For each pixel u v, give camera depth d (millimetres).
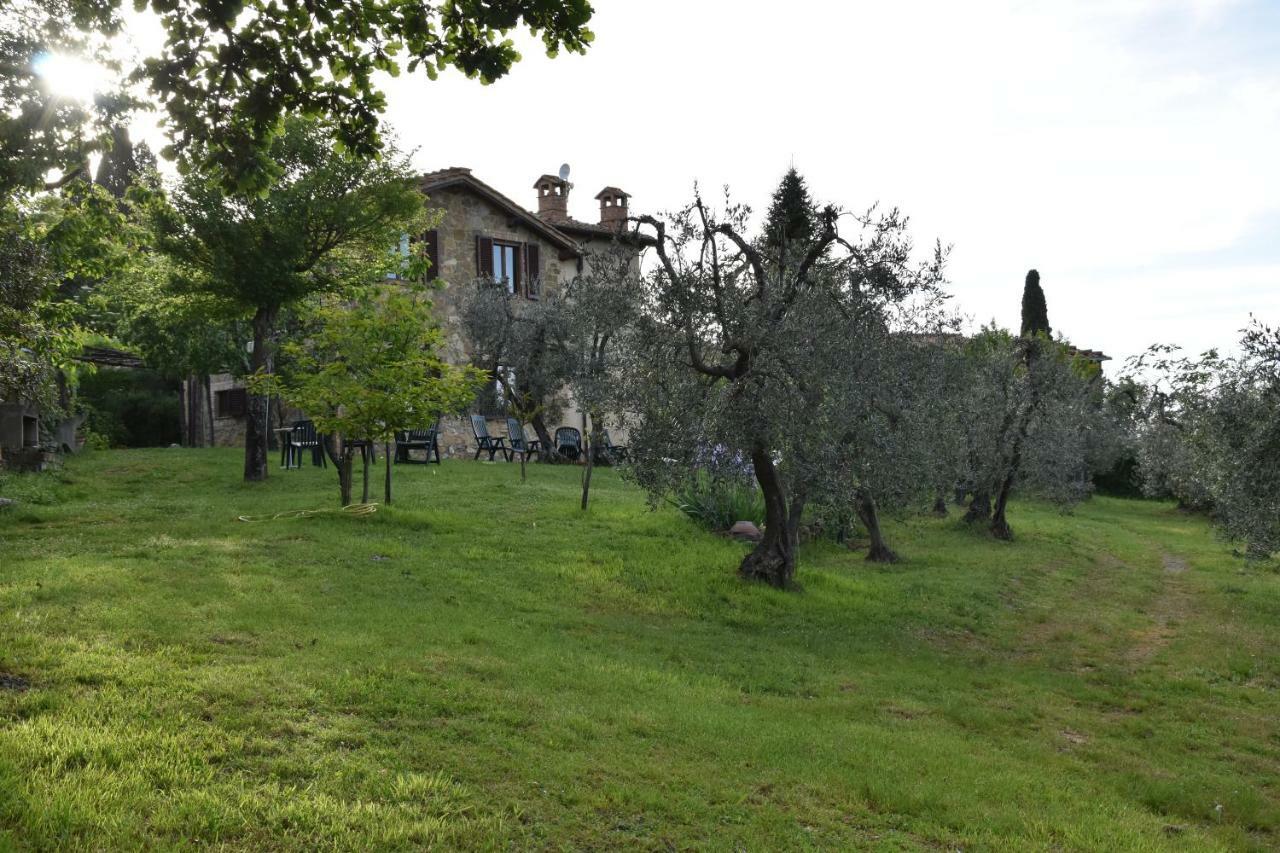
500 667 7301
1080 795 6453
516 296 27844
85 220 10805
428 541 12281
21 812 4078
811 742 6672
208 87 4938
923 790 5965
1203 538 24703
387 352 13883
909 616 12422
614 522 15164
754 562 12805
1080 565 18703
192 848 4078
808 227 12086
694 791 5492
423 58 4895
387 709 5973
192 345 25547
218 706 5602
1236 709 9195
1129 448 36531
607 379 12680
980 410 20344
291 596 8586
